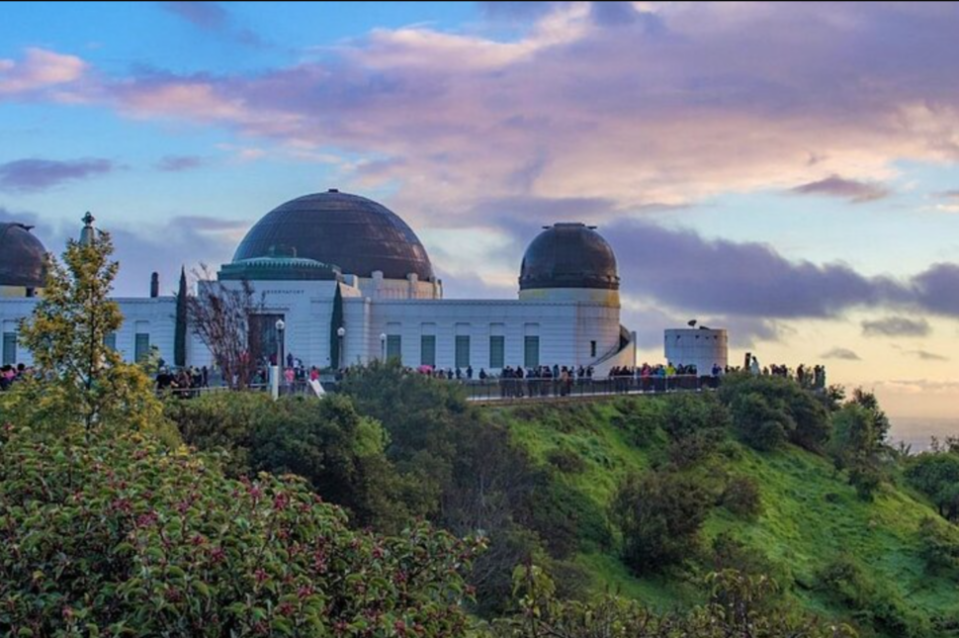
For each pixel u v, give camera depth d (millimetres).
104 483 25141
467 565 26203
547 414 81625
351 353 105750
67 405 37844
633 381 96500
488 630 27938
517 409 79750
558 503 67375
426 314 107562
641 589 61656
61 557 23484
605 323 110062
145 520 23453
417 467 58531
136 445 29250
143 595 22234
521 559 51875
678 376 100438
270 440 52094
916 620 66312
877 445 98562
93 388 38781
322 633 22516
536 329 108000
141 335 105562
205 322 94750
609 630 26641
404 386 68812
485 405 78688
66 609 21922
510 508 61719
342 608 24484
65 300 39406
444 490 59062
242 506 24578
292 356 99500
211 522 23734
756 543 71062
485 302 107875
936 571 73375
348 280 111812
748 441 89188
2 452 28047
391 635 23078
